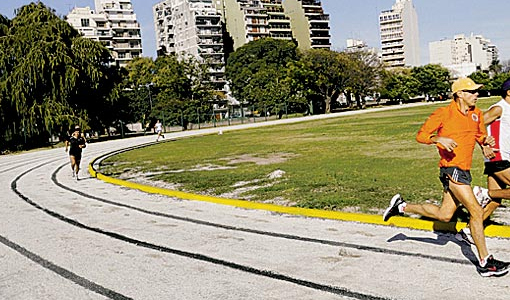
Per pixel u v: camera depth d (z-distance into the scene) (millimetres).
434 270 5566
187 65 78750
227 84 102562
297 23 129250
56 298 5508
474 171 12438
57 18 47438
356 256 6289
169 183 14438
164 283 5793
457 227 7074
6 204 12469
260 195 11156
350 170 14148
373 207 8930
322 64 78250
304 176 13516
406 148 19641
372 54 86125
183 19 114938
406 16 181125
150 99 73562
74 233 8648
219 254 6828
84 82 45594
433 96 101062
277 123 57656
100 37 110375
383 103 103188
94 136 57188
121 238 8094
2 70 43500
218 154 23625
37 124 43156
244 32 118062
